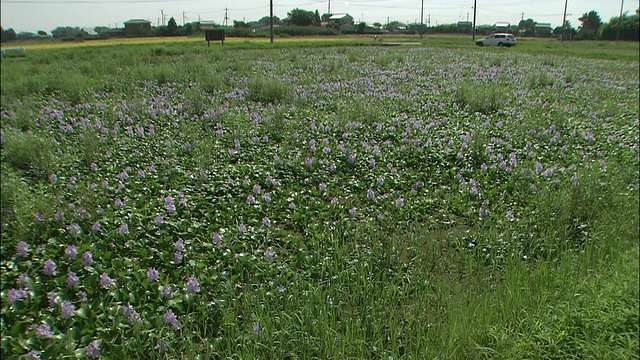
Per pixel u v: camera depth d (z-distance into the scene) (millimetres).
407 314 4211
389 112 12266
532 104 13688
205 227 5816
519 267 4863
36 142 8008
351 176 7758
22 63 25281
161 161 8125
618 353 3748
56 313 4176
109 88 15625
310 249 5488
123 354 3611
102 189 6715
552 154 8867
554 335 3934
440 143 9242
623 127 11125
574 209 6039
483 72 21969
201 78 16812
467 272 5090
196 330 4078
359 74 20297
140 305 4242
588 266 4988
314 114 11953
